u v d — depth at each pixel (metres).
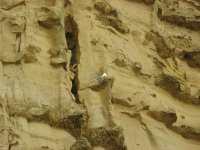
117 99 14.77
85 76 14.83
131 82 15.52
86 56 15.40
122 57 15.98
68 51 14.92
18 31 14.77
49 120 13.09
